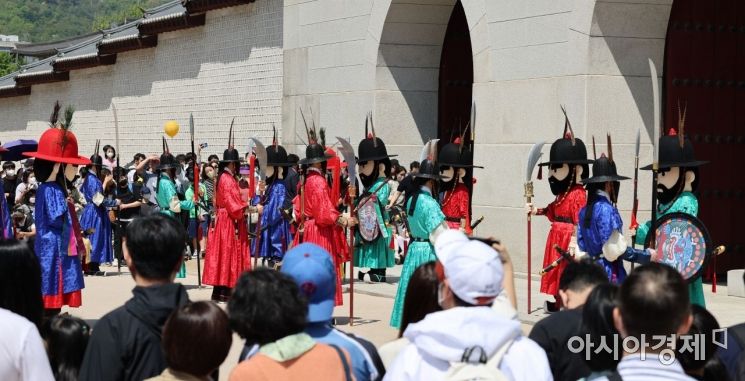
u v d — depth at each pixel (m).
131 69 33.88
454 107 22.64
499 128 18.61
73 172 13.84
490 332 5.23
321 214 13.85
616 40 17.06
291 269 5.85
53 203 13.41
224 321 5.61
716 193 17.59
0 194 13.70
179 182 21.75
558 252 12.59
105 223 20.44
